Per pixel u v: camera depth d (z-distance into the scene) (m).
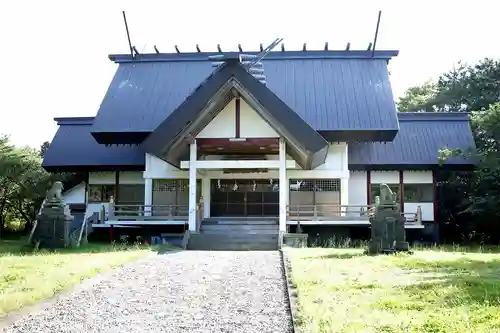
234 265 12.87
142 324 7.36
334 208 26.75
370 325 6.64
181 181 27.84
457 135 29.59
